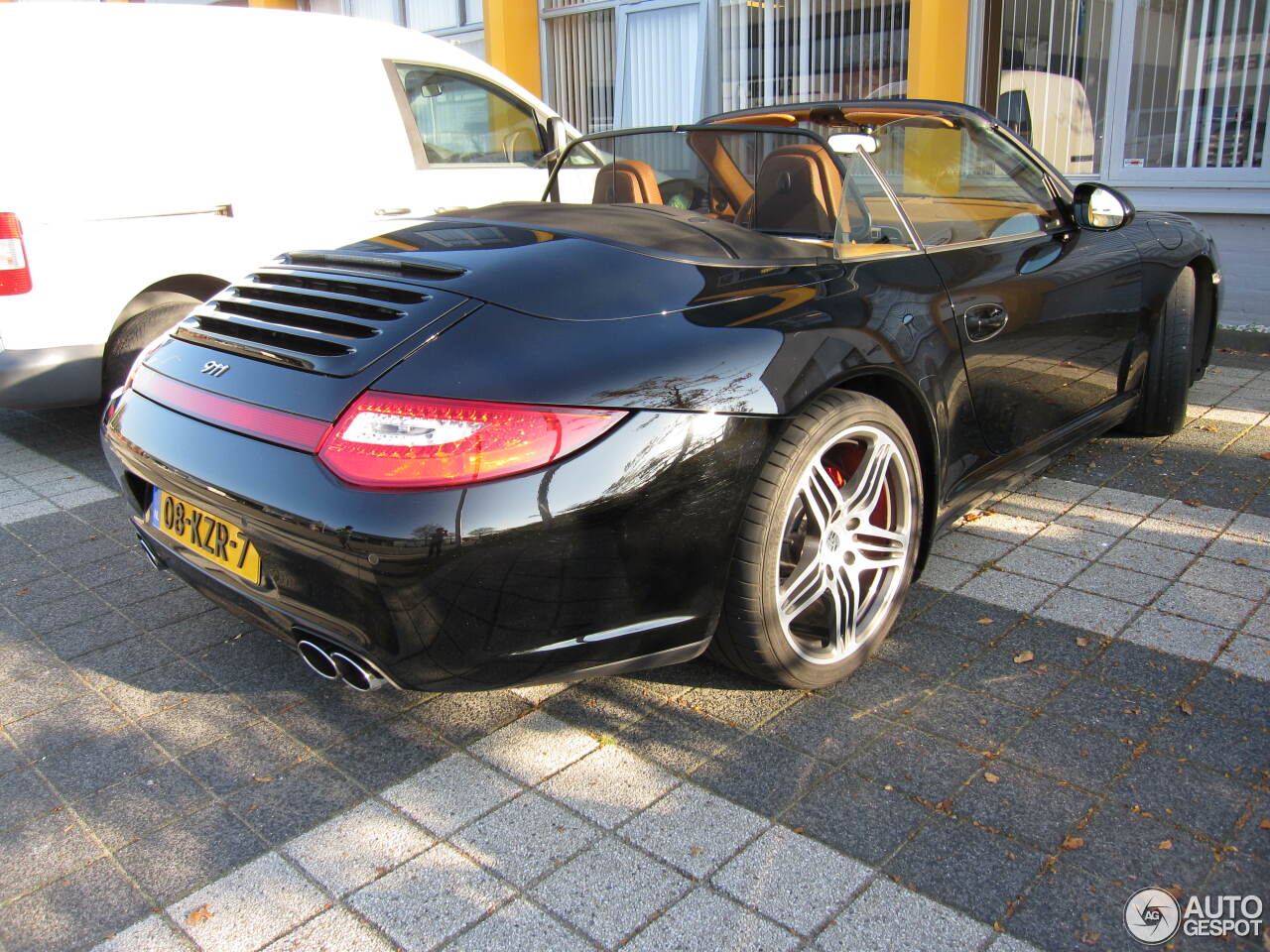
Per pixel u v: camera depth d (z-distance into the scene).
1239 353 6.02
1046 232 3.37
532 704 2.53
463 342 2.03
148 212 4.52
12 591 3.29
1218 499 3.65
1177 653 2.63
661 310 2.16
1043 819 2.03
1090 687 2.49
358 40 5.33
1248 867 1.89
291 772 2.30
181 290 4.76
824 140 2.67
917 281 2.70
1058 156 7.18
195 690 2.66
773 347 2.19
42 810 2.19
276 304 2.41
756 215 2.86
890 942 1.74
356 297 2.28
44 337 4.30
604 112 9.94
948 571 3.15
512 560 1.91
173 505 2.41
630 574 2.03
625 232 2.49
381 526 1.87
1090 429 3.67
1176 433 4.39
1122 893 1.83
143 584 3.31
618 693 2.55
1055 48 6.98
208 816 2.15
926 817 2.05
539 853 2.00
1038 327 3.12
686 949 1.75
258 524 2.05
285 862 2.01
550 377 1.95
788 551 2.43
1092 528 3.44
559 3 10.02
